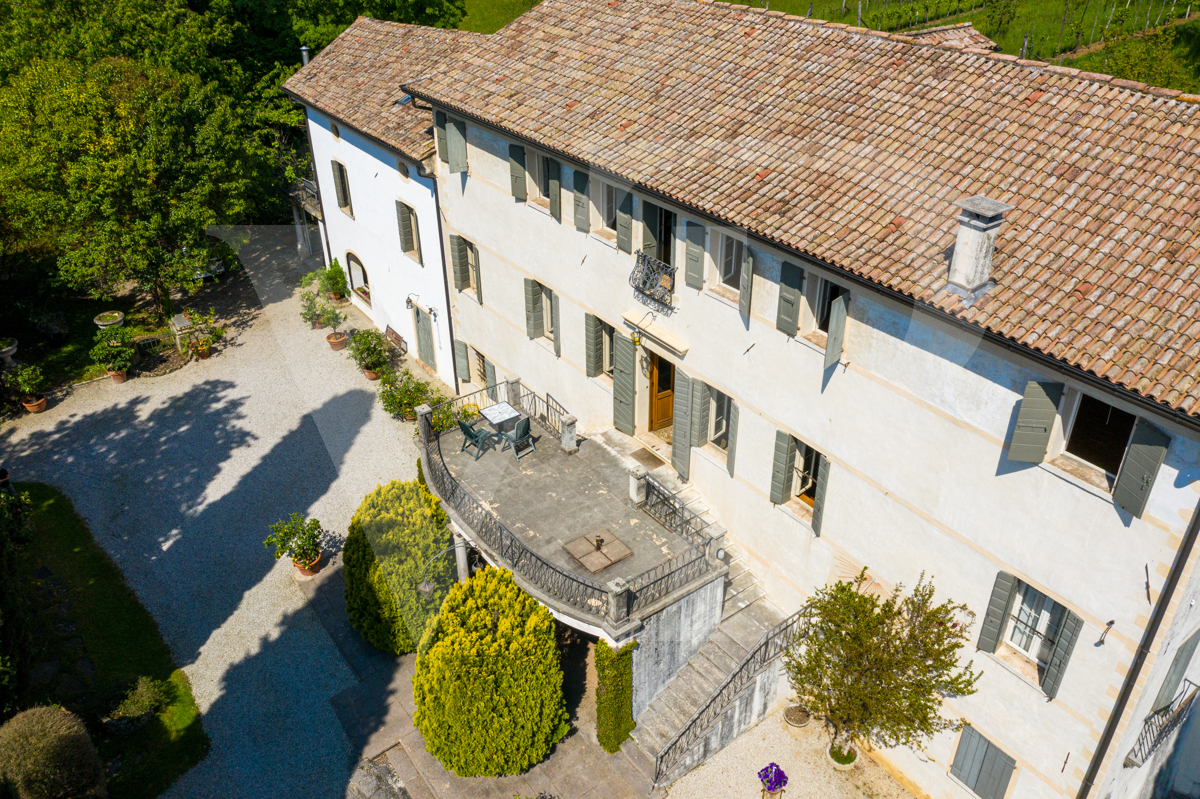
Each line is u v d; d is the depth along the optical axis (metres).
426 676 12.11
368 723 13.72
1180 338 7.83
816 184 11.09
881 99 11.93
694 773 12.78
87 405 22.48
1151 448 7.95
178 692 14.33
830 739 13.34
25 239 24.19
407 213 20.80
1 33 26.42
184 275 20.47
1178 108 9.80
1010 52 40.84
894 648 11.42
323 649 15.14
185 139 20.12
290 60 33.34
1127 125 9.94
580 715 13.73
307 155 24.67
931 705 11.43
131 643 15.24
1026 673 10.36
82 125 19.91
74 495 19.08
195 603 16.16
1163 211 8.92
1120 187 9.34
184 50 26.70
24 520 14.38
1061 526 9.23
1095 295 8.52
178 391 22.59
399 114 20.47
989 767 11.34
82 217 20.84
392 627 14.17
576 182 14.59
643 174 12.27
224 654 15.06
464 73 16.84
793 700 13.88
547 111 14.61
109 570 16.94
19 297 25.69
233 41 31.97
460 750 12.26
